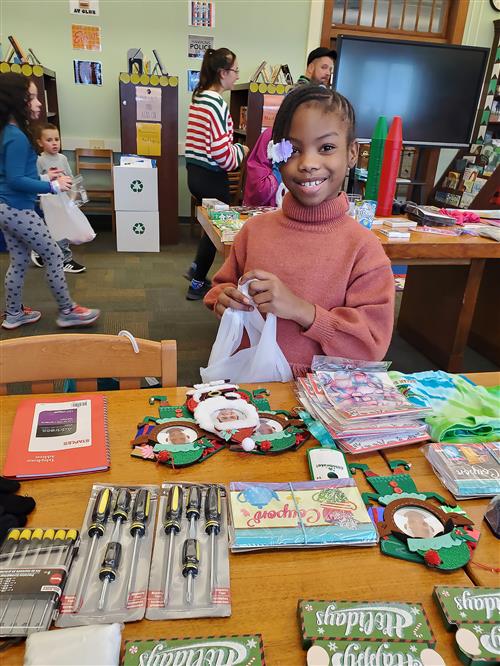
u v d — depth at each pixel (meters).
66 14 4.34
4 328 2.80
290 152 0.96
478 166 4.05
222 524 0.63
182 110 4.85
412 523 0.66
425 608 0.55
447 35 4.79
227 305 1.00
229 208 2.29
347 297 1.05
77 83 4.57
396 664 0.48
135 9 4.41
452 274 2.48
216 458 0.77
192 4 4.46
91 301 3.27
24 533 0.59
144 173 4.19
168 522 0.61
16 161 2.40
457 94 3.23
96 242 4.67
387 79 3.09
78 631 0.47
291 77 4.68
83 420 0.83
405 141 3.29
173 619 0.52
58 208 2.90
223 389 0.94
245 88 4.47
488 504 0.70
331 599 0.55
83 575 0.55
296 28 4.69
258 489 0.68
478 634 0.50
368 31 4.74
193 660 0.47
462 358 2.56
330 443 0.81
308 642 0.49
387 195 2.33
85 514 0.64
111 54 4.53
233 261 1.22
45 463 0.73
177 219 4.70
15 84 2.33
